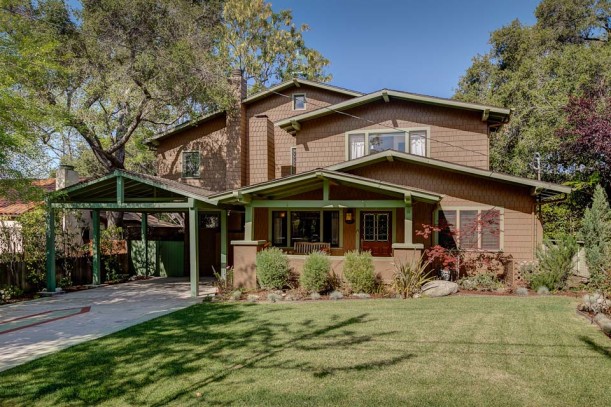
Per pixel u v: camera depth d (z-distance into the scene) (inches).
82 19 552.4
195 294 411.2
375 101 542.6
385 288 381.7
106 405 147.8
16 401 153.4
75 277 494.6
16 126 366.0
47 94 520.7
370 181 384.5
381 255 503.2
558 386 151.7
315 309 307.6
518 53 1079.0
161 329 260.8
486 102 934.4
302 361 187.0
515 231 444.1
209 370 179.3
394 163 485.4
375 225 510.0
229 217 607.2
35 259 440.1
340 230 522.0
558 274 369.4
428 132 524.7
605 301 269.7
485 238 452.1
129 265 604.4
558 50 967.6
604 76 670.5
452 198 464.1
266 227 555.5
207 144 658.2
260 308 322.7
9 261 413.4
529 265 403.2
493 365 175.5
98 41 552.7
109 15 556.1
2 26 374.9
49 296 423.8
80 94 573.6
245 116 644.1
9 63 366.9
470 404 139.2
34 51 390.0
